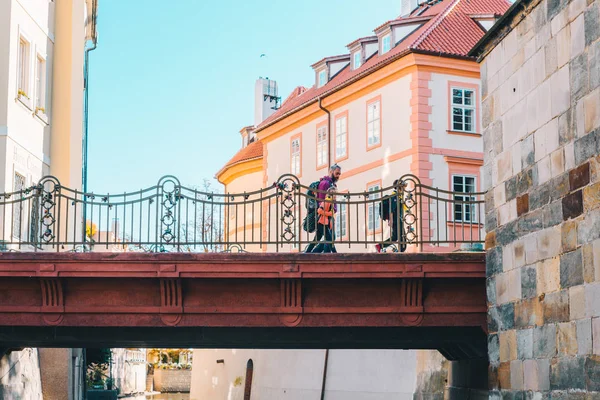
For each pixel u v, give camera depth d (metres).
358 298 15.06
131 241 15.05
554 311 12.29
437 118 35.19
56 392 23.05
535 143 13.05
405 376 28.77
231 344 18.12
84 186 27.22
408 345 18.70
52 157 25.53
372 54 41.03
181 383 101.56
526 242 13.26
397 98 36.00
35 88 23.92
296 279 14.68
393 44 38.84
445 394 21.86
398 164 35.75
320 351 34.94
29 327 16.28
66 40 25.94
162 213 15.09
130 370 84.56
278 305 14.99
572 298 11.78
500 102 14.43
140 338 16.45
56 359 23.17
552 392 12.27
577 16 11.77
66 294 14.86
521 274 13.41
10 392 19.45
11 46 21.66
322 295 15.05
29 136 23.34
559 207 12.23
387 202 16.22
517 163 13.69
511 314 13.75
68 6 26.09
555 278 12.29
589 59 11.43
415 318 15.02
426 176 34.72
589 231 11.37
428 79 35.12
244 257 14.59
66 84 25.81
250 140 56.69
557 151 12.31
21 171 22.52
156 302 14.95
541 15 12.87
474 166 35.81
